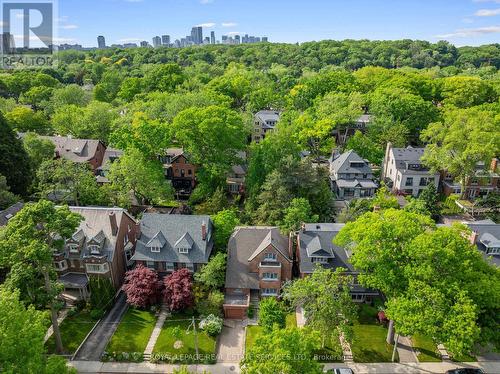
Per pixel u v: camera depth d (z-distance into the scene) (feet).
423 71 604.90
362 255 141.08
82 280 174.81
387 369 143.02
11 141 242.17
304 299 147.02
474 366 144.46
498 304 127.13
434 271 131.34
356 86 439.63
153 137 254.68
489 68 627.87
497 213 251.39
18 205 204.33
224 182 266.77
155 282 168.35
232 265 178.09
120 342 153.89
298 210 201.16
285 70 636.07
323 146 321.93
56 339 149.28
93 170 296.10
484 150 240.53
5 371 100.73
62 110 369.09
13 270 137.90
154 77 498.69
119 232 181.37
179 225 186.91
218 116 266.98
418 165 279.28
